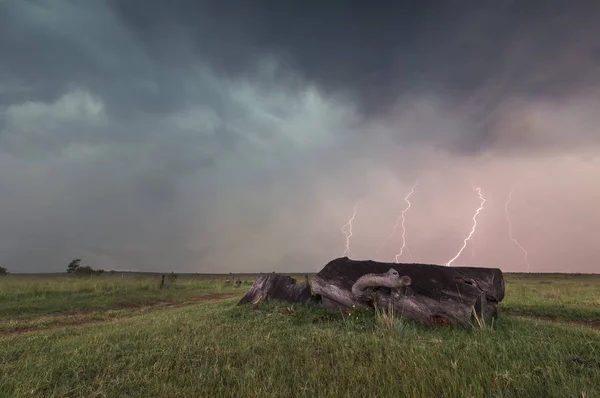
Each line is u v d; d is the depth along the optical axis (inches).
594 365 211.9
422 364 202.1
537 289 1053.8
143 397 178.7
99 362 239.5
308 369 207.5
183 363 227.6
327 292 444.8
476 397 159.9
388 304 390.3
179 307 728.3
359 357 226.2
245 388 177.8
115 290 957.2
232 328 351.9
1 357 269.6
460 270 393.7
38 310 651.5
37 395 185.8
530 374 187.8
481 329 324.2
